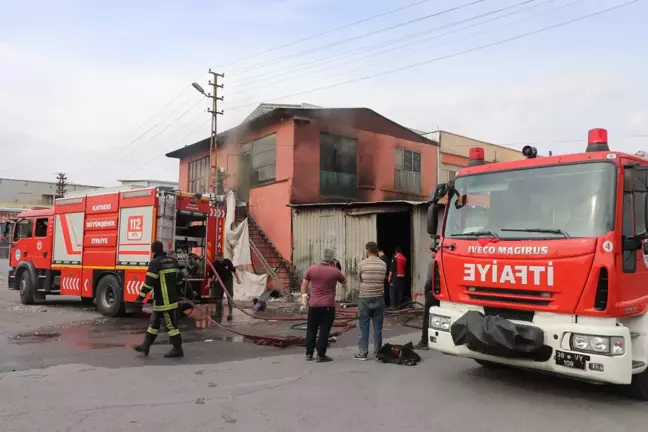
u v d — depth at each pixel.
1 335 9.25
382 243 17.89
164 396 5.36
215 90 24.50
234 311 13.51
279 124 19.19
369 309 7.47
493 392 5.68
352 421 4.68
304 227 17.25
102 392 5.45
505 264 5.41
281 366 6.88
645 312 5.22
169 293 7.42
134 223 11.65
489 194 5.90
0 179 52.72
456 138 25.39
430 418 4.79
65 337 9.09
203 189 24.53
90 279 12.50
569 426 4.61
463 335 5.49
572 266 4.94
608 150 5.48
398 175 22.17
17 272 14.57
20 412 4.75
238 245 16.72
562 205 5.29
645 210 5.24
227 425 4.54
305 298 7.34
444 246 6.11
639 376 5.32
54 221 13.70
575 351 4.84
